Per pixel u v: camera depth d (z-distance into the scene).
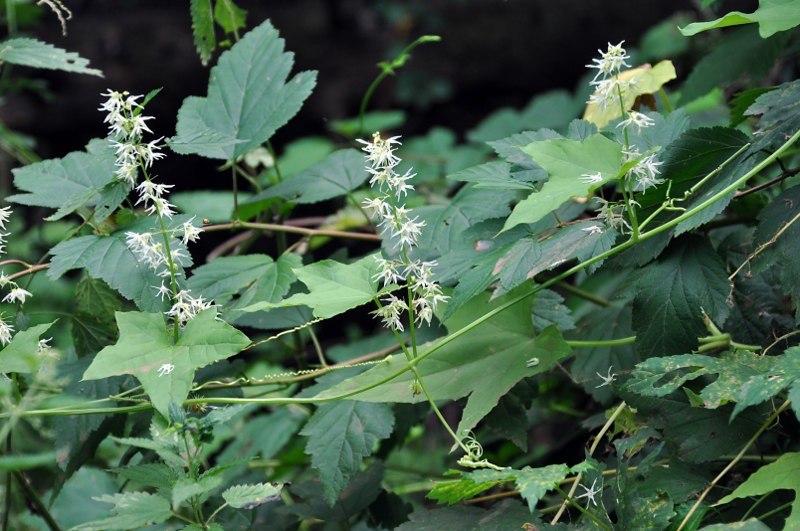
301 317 2.03
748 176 1.78
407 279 1.83
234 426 2.30
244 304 1.92
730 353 1.79
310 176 2.06
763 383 1.71
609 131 1.88
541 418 2.19
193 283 1.93
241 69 2.04
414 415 1.99
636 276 1.88
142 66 5.59
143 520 1.75
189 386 1.78
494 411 1.91
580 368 2.03
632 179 1.83
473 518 1.84
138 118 1.80
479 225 1.90
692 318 1.83
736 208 1.98
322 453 1.88
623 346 2.02
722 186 1.82
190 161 5.55
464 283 1.83
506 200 1.93
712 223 1.98
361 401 1.89
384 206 1.82
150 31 5.65
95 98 5.54
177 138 1.83
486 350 1.88
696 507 1.77
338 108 6.16
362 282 1.83
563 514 1.92
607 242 1.81
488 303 1.89
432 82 6.38
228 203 2.37
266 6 6.36
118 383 1.92
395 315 1.83
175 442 1.77
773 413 1.81
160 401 1.77
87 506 2.11
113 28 5.65
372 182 1.81
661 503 1.76
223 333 1.80
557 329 1.86
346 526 1.98
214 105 2.04
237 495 1.76
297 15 6.33
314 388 1.94
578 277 2.27
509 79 6.47
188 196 2.43
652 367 1.78
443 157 3.94
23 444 2.13
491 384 1.86
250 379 1.91
